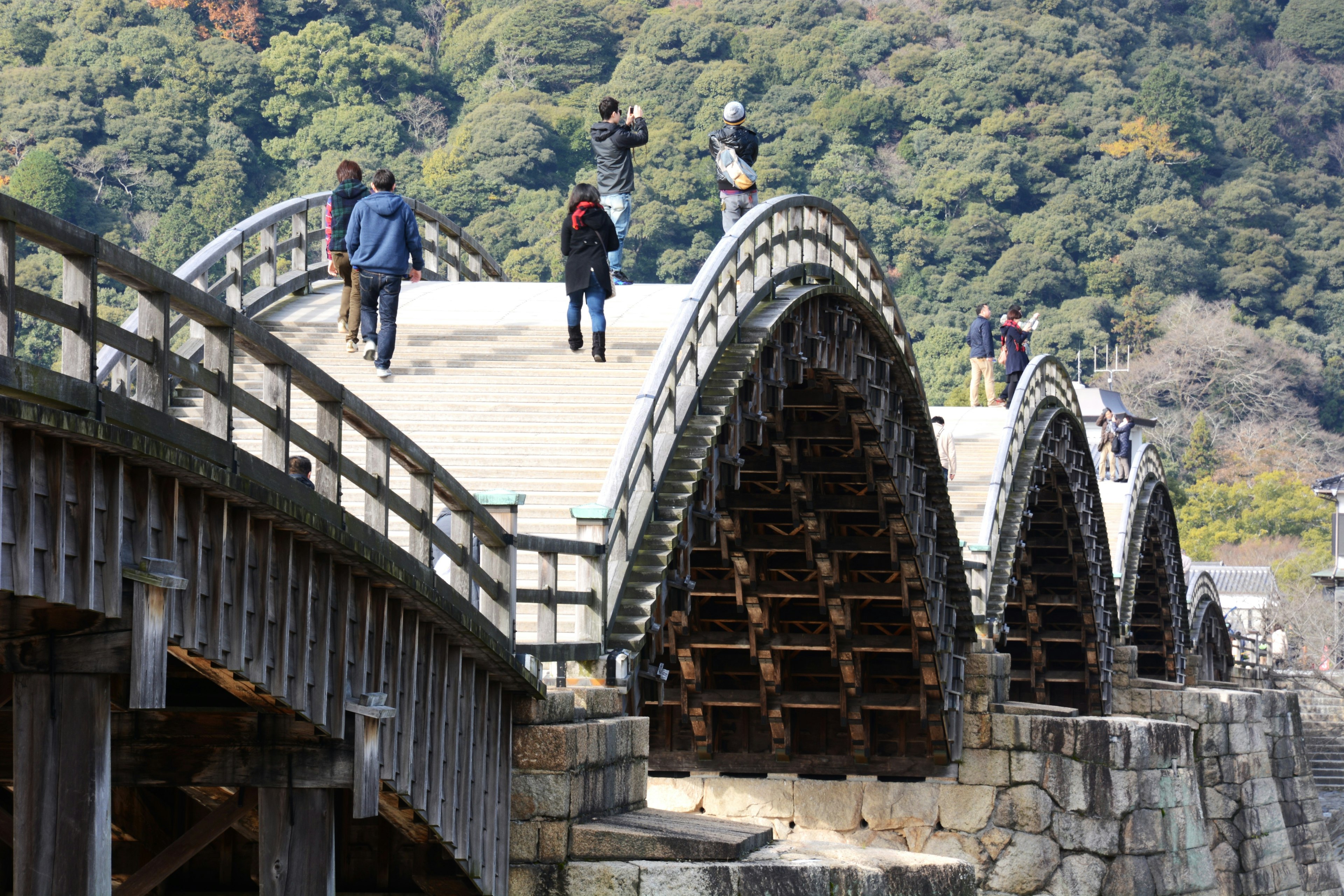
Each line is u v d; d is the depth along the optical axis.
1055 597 71.38
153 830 24.50
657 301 38.97
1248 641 142.88
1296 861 77.38
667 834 22.78
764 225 36.66
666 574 28.88
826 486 47.62
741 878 22.30
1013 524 59.41
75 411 13.06
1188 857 51.78
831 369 41.12
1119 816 49.50
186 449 14.56
